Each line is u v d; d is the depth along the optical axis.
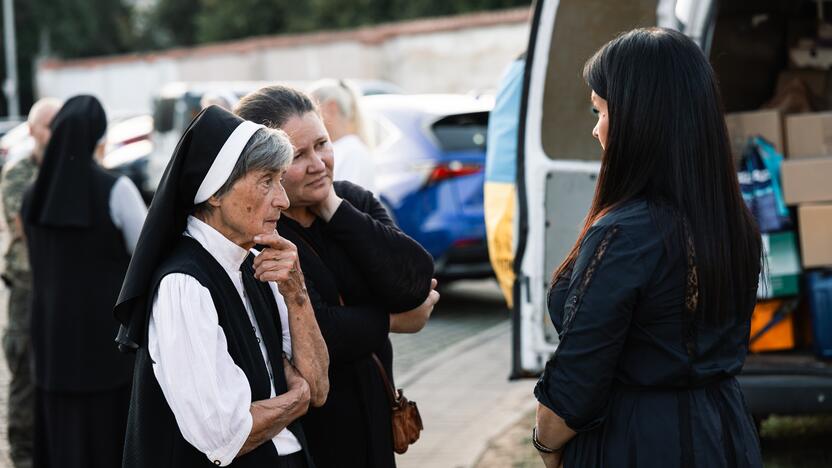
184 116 14.37
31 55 40.91
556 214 4.64
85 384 4.14
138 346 2.31
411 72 23.42
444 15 29.77
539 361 4.64
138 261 2.29
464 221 8.05
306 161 2.75
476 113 8.34
